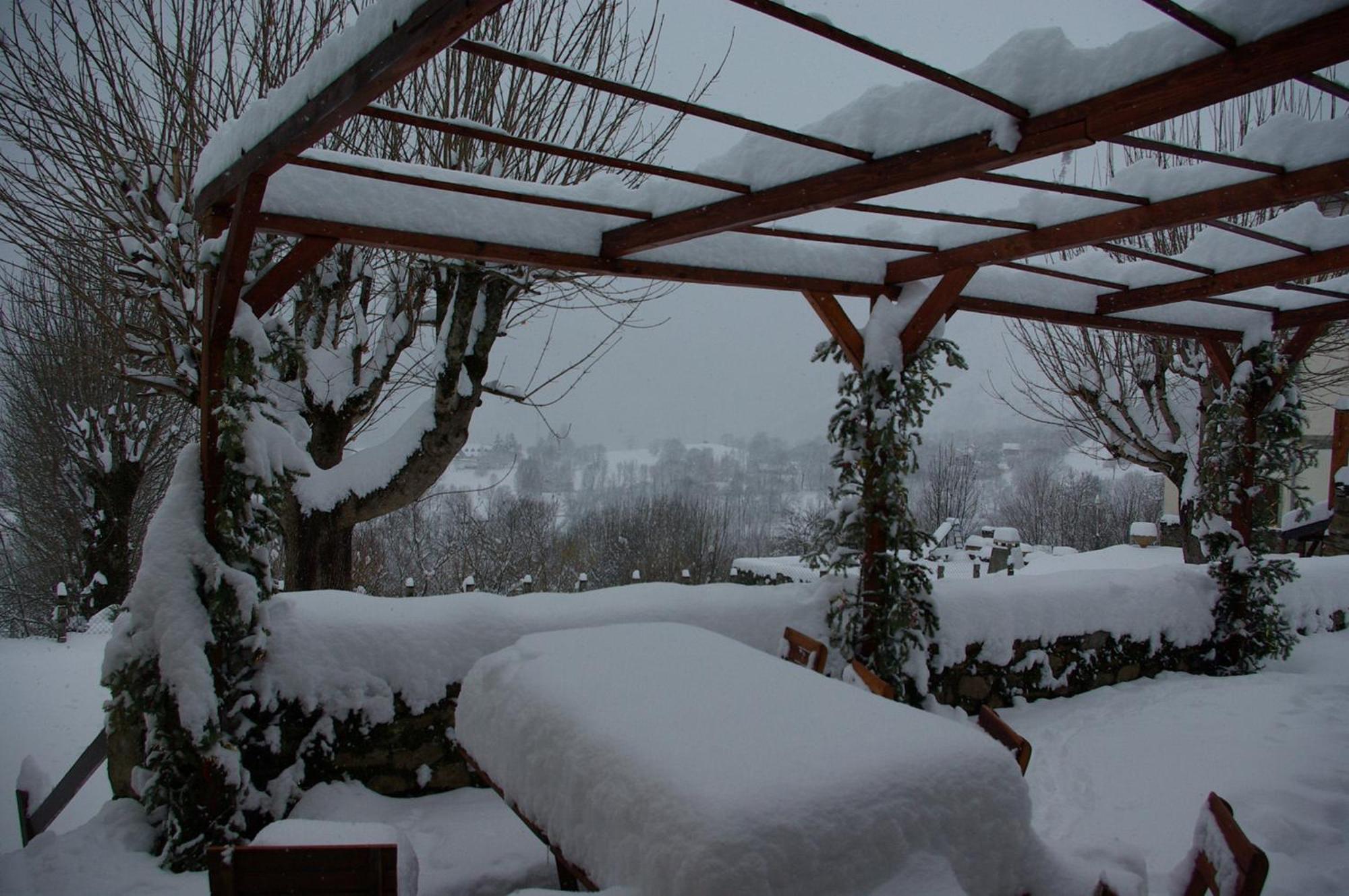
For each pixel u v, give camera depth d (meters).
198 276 4.57
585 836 1.80
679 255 3.97
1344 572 6.66
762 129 2.48
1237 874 1.77
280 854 1.69
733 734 1.85
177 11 4.97
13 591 13.53
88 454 10.99
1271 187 2.98
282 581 9.62
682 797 1.58
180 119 5.08
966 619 4.81
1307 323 5.37
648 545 16.05
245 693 3.29
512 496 17.67
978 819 1.74
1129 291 4.85
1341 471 8.08
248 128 2.63
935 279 4.64
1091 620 5.22
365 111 2.17
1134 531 11.73
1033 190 3.69
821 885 1.52
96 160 5.01
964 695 4.82
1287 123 2.94
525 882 2.73
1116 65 2.24
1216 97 2.11
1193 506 7.97
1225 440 5.63
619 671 2.37
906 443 4.50
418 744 3.66
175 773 3.10
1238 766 3.80
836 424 4.63
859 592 4.55
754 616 4.43
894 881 1.60
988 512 21.31
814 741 1.82
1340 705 4.62
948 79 2.21
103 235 5.27
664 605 4.25
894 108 2.69
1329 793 3.45
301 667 3.44
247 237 2.83
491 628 3.83
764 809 1.53
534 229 3.65
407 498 5.43
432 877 2.68
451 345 5.19
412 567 15.00
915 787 1.69
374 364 5.59
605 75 5.82
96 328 6.90
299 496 5.07
